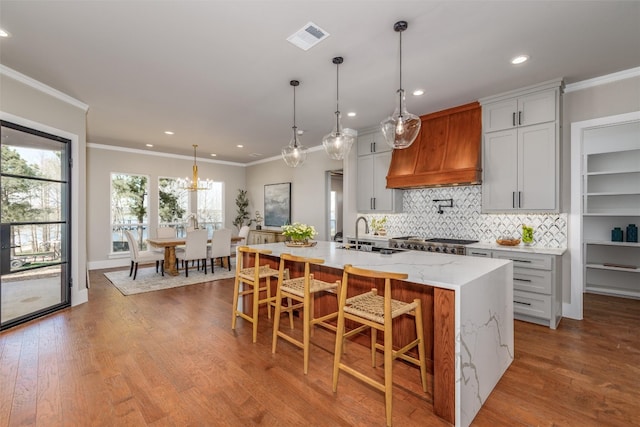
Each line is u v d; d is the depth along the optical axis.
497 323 2.23
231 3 2.11
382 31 2.44
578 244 3.49
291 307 2.95
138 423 1.78
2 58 2.87
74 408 1.91
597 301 4.31
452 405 1.77
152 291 4.72
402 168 4.59
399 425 1.77
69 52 2.76
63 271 3.89
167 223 7.71
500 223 4.11
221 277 5.68
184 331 3.15
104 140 6.22
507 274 2.44
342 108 4.29
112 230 6.84
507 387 2.16
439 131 4.37
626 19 2.27
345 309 2.08
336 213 7.98
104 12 2.20
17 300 3.36
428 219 4.82
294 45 2.66
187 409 1.91
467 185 4.25
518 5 2.12
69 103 3.83
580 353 2.66
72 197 3.91
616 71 3.16
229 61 2.93
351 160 5.53
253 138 6.02
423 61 2.94
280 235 7.27
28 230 3.47
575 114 3.47
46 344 2.83
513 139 3.67
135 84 3.45
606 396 2.04
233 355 2.62
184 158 7.96
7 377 2.27
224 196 8.71
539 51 2.76
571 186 3.52
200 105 4.14
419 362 2.10
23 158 3.39
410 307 2.06
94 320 3.46
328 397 2.03
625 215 4.59
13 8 2.14
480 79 3.35
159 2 2.10
